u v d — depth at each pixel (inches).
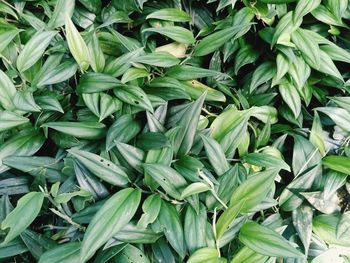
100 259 18.0
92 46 21.2
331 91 24.4
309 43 22.2
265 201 19.8
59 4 22.0
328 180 21.2
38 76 20.7
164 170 18.6
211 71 21.9
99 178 19.5
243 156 21.5
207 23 24.7
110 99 20.5
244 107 23.1
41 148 21.9
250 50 23.9
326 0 23.3
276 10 23.3
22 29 21.9
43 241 19.5
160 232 18.8
